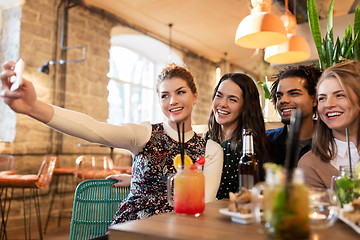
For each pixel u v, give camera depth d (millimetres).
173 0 5793
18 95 1154
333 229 905
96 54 5945
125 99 7688
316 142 1604
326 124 1617
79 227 1671
